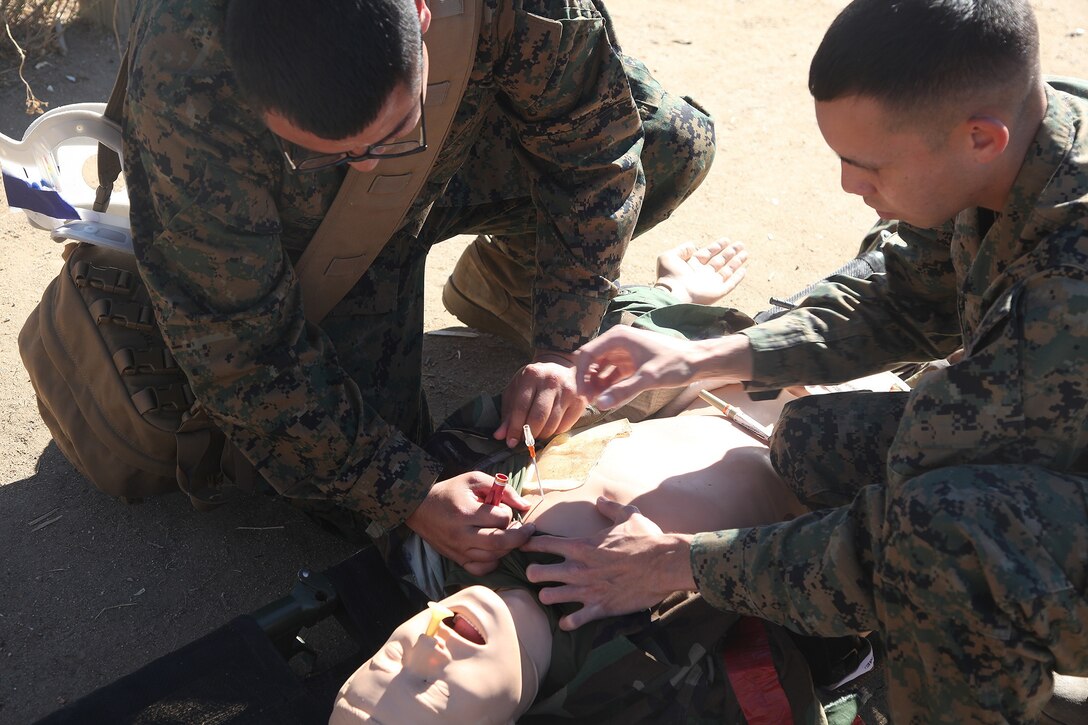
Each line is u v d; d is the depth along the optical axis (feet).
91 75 15.33
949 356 8.39
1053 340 5.57
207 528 9.31
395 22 5.64
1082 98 6.49
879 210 6.47
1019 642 5.45
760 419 8.74
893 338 8.07
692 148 10.11
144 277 6.98
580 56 7.91
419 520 7.57
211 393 7.24
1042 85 5.88
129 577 8.80
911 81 5.59
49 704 7.77
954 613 5.57
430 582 7.65
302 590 7.45
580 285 8.61
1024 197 5.96
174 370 8.50
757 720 6.72
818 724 6.85
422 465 7.59
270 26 5.52
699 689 6.75
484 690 6.18
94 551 8.98
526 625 6.71
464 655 6.22
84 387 8.55
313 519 8.92
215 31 6.44
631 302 9.80
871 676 7.80
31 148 7.97
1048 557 5.40
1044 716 6.90
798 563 6.18
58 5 16.14
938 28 5.51
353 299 8.63
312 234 7.78
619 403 7.57
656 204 10.43
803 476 7.50
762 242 13.48
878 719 7.87
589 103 8.15
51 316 8.67
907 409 6.05
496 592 6.97
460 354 11.58
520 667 6.43
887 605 5.86
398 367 9.09
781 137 15.65
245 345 7.11
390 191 7.53
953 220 7.24
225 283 6.89
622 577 6.80
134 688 6.59
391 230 7.89
